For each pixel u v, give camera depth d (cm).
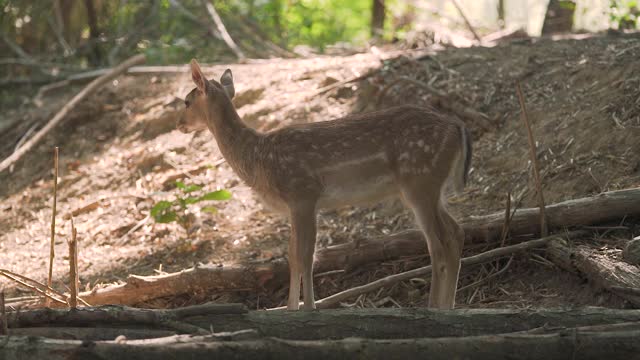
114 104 1378
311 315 616
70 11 1764
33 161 1303
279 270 879
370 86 1210
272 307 866
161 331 606
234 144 810
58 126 1352
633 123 942
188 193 1069
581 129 980
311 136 766
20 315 612
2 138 1394
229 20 1852
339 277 888
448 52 1271
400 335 605
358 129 754
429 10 1798
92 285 966
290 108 1225
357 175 754
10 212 1197
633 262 743
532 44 1245
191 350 545
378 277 873
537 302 777
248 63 1519
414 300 834
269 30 1894
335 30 2014
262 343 554
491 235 856
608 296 736
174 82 1410
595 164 917
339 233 989
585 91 1048
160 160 1222
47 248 1091
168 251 1021
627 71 1038
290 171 763
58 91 1523
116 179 1213
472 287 833
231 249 995
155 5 1803
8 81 1586
